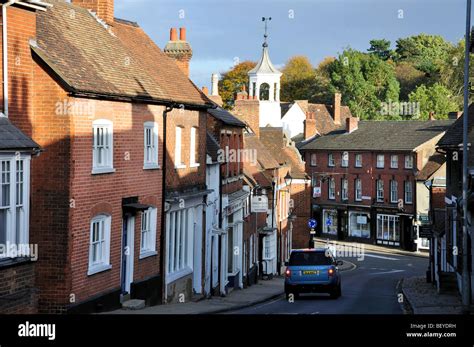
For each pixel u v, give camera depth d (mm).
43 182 19734
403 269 59125
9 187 16766
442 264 39156
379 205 77188
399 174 75375
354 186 80250
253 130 55156
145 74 26266
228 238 38312
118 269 22609
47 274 19703
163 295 26422
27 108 19281
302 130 97438
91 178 20797
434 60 107250
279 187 54719
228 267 38438
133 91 23328
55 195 19688
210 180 33000
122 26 29328
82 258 20391
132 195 23547
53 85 19656
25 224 17359
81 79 20500
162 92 26125
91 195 20828
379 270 58156
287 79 116438
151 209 25406
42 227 19734
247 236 42656
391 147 75875
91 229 20938
